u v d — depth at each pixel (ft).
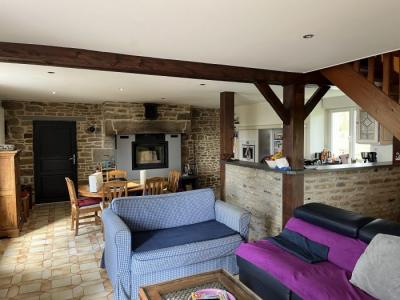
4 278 10.64
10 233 14.87
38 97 20.06
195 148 27.58
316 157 20.58
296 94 13.23
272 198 13.96
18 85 15.48
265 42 8.93
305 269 7.59
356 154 19.43
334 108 20.51
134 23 7.40
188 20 7.23
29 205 20.16
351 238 8.09
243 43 9.00
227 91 18.13
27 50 9.02
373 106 10.52
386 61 10.12
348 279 7.18
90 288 9.95
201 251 9.76
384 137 16.34
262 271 8.25
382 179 15.24
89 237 14.88
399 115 9.69
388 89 10.10
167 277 9.37
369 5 6.40
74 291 9.76
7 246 13.71
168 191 19.84
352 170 14.16
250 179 15.51
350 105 18.98
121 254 8.79
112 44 9.09
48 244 13.96
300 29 7.84
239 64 11.65
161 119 24.25
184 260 9.48
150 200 11.39
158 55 10.30
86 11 6.70
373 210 15.11
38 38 8.52
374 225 7.86
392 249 6.67
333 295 6.44
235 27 7.68
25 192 18.70
